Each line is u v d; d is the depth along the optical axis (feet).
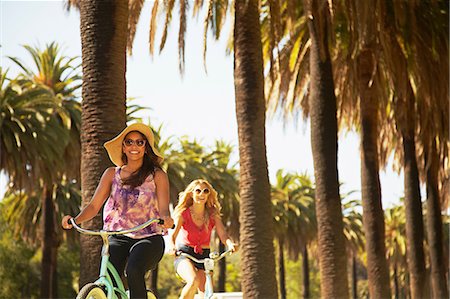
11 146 143.02
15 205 225.15
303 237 279.49
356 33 81.10
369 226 88.74
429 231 120.06
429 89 96.53
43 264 179.42
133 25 72.38
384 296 86.63
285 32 93.66
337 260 72.13
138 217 27.81
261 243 59.41
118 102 44.86
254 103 61.26
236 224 233.35
